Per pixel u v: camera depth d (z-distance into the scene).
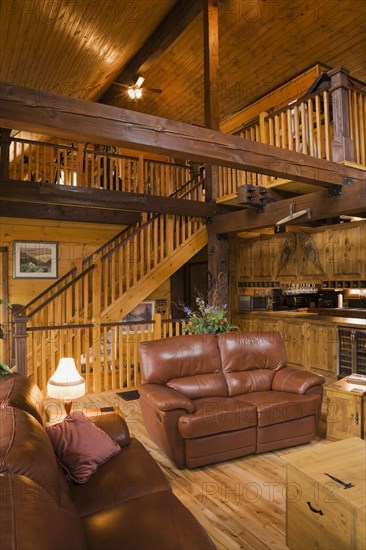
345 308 8.59
